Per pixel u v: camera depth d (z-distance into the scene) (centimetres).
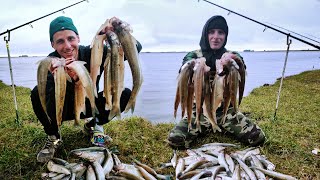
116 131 177
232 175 122
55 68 120
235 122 160
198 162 132
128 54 120
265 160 137
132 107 129
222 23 151
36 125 192
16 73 1102
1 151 149
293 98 299
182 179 124
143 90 459
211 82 143
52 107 136
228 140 166
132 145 158
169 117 267
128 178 121
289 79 505
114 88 124
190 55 158
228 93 139
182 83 134
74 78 123
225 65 135
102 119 155
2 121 196
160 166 140
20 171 131
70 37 131
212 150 147
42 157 137
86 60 138
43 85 123
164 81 608
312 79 474
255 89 383
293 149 155
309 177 130
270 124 193
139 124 191
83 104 128
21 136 166
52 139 145
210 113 140
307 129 187
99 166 120
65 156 145
